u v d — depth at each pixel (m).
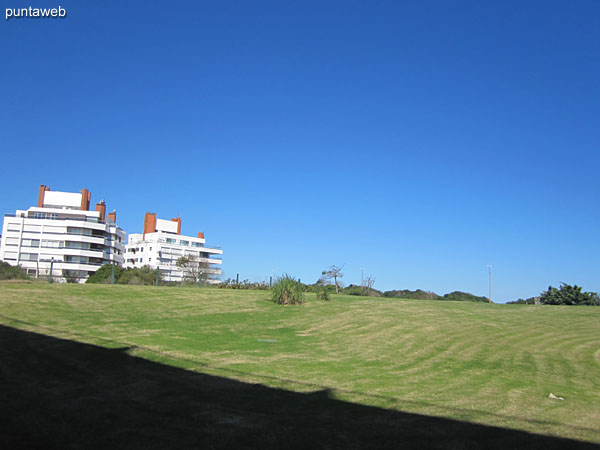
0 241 75.75
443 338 16.05
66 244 77.25
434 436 6.45
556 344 15.54
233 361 11.05
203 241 108.06
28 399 7.01
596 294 35.62
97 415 6.48
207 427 6.28
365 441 6.10
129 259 102.19
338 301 25.86
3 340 11.15
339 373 10.57
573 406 8.77
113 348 11.12
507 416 7.75
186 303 21.30
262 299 24.70
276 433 6.20
